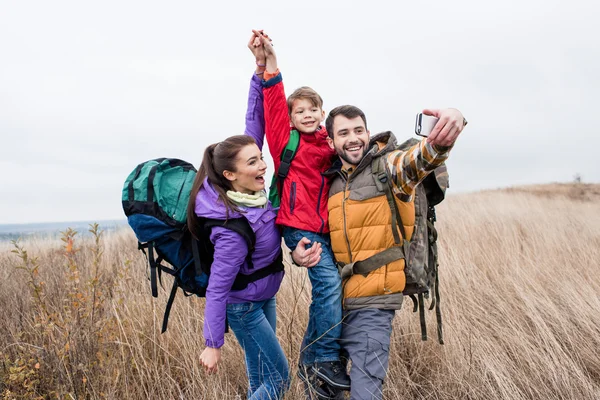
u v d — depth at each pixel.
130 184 2.05
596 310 3.59
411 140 2.18
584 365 2.96
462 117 1.68
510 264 5.08
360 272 2.07
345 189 2.12
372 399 1.94
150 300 3.50
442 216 9.53
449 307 3.64
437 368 2.90
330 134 2.18
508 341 3.20
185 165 2.26
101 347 2.65
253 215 2.06
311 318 2.24
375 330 2.04
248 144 2.08
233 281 2.08
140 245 2.12
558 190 24.25
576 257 5.54
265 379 2.34
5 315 3.42
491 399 2.62
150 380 2.67
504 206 12.59
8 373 2.57
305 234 2.21
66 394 2.35
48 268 4.70
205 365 2.04
